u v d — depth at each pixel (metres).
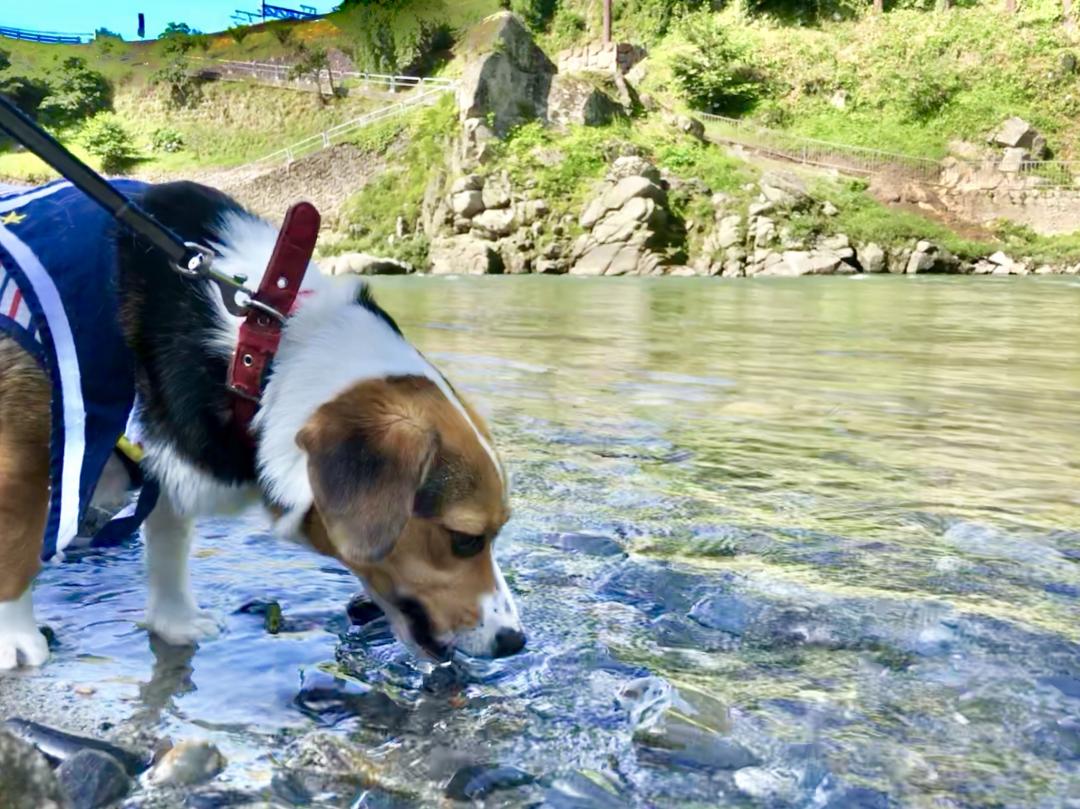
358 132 12.19
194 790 0.58
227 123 15.55
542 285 6.73
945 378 2.19
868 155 11.43
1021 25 13.17
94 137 14.91
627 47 13.46
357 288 0.80
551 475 1.30
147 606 0.83
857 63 13.07
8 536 0.75
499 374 2.12
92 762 0.57
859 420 1.71
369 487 0.65
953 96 12.32
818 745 0.65
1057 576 0.97
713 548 1.04
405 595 0.76
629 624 0.85
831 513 1.17
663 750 0.64
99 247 0.76
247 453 0.74
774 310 4.26
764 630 0.83
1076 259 9.31
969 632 0.83
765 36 13.98
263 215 0.86
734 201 9.55
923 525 1.13
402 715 0.68
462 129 10.67
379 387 0.72
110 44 17.48
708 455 1.43
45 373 0.74
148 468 0.77
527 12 16.20
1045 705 0.71
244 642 0.80
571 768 0.62
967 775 0.61
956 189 10.91
